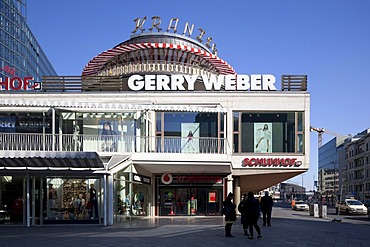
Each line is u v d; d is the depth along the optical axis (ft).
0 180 64.75
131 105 76.28
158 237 48.80
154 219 77.61
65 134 75.82
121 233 52.90
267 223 65.21
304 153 85.15
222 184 87.30
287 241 46.50
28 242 44.65
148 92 85.97
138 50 108.78
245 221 48.96
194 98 85.97
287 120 86.33
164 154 76.18
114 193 66.13
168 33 116.47
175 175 87.92
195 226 62.34
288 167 85.05
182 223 67.87
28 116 81.20
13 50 261.85
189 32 121.80
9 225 63.67
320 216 96.12
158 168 81.92
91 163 61.82
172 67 106.52
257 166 85.35
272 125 86.17
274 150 85.87
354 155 352.28
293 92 86.07
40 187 64.64
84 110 81.20
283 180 91.91
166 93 86.07
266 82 87.35
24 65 280.72
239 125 85.87
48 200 64.44
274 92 86.07
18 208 64.23
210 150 80.18
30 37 299.17
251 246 42.22
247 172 86.17
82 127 81.97
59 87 89.56
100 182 64.69
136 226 62.18
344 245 44.80
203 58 112.16
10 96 86.07
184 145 83.56
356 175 349.20
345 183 381.81
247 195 51.06
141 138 81.82
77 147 79.46
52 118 78.74
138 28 119.65
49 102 73.36
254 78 87.51
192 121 84.99
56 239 47.06
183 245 42.47
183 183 87.76
